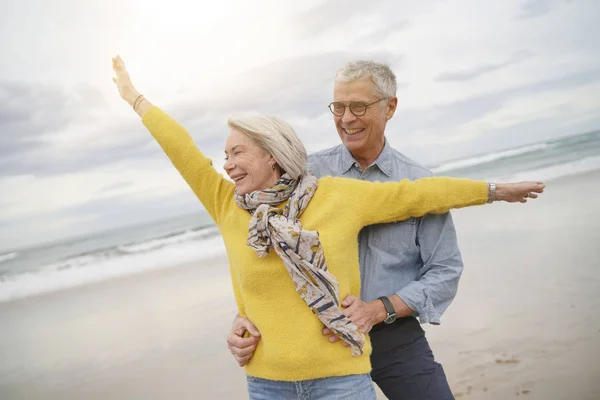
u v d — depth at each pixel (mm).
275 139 1812
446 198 1943
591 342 3963
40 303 9672
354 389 1803
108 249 15867
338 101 2150
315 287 1720
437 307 2139
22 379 5367
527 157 19500
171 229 18078
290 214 1804
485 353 4055
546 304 4836
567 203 9531
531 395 3357
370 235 2170
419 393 2176
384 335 2201
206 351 5230
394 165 2229
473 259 6668
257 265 1791
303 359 1757
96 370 5246
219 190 1987
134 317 7059
